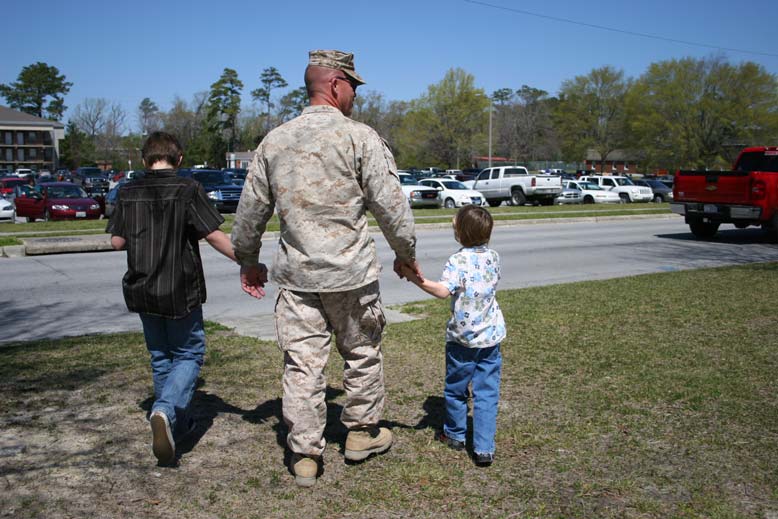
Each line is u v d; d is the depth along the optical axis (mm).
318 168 3090
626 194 38406
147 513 2963
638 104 70875
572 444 3748
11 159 89125
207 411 4215
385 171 3160
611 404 4359
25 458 3457
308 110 3240
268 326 7047
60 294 9375
